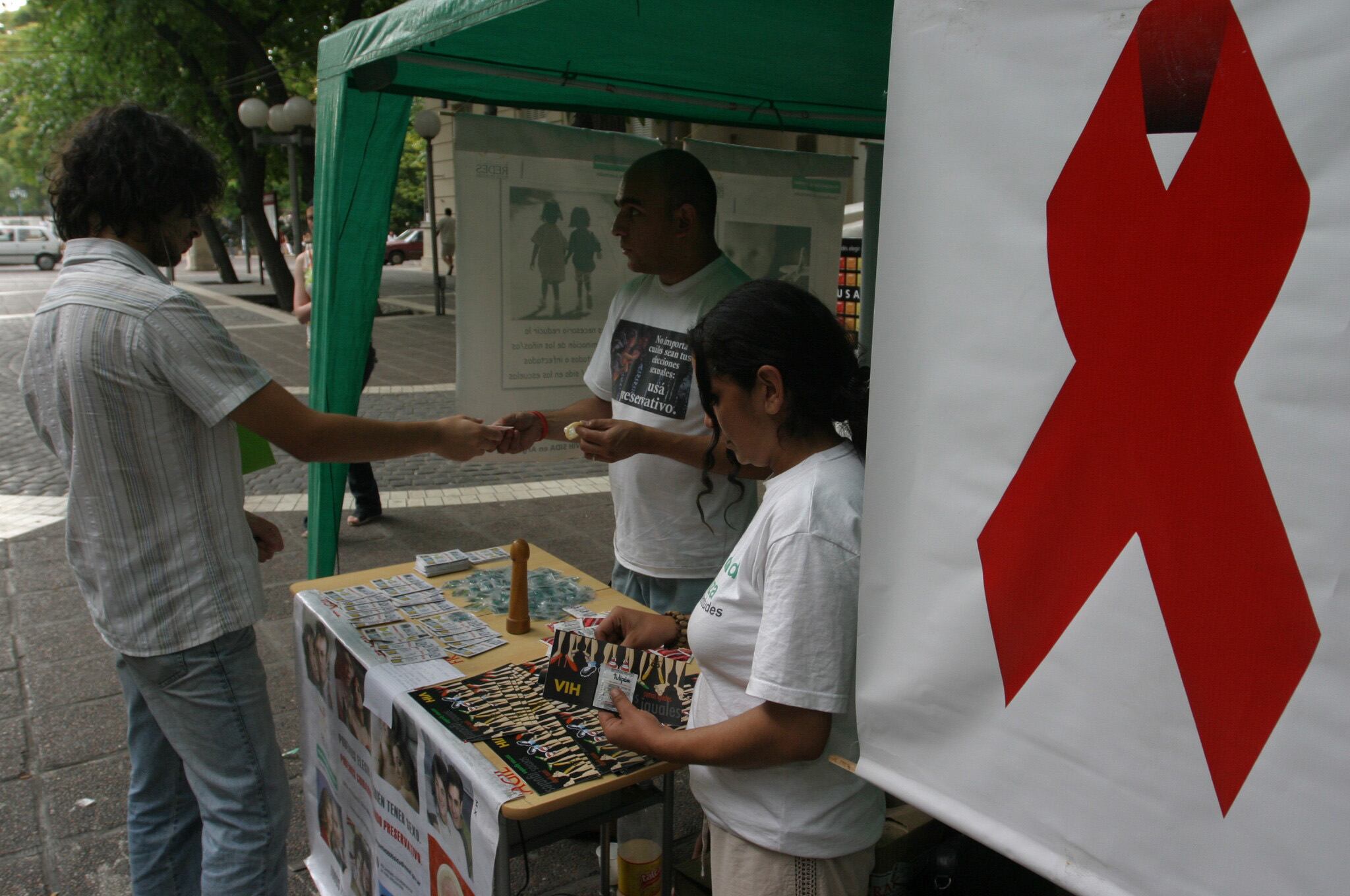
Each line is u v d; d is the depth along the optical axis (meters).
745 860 1.44
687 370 2.34
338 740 2.15
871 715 1.18
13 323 14.87
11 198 61.59
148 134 1.74
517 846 1.74
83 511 1.73
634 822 2.24
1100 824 0.94
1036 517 0.98
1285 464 0.79
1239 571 0.83
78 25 14.62
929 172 1.05
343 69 2.58
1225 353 0.83
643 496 2.43
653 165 2.33
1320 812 0.78
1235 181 0.81
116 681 3.47
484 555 2.63
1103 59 0.89
